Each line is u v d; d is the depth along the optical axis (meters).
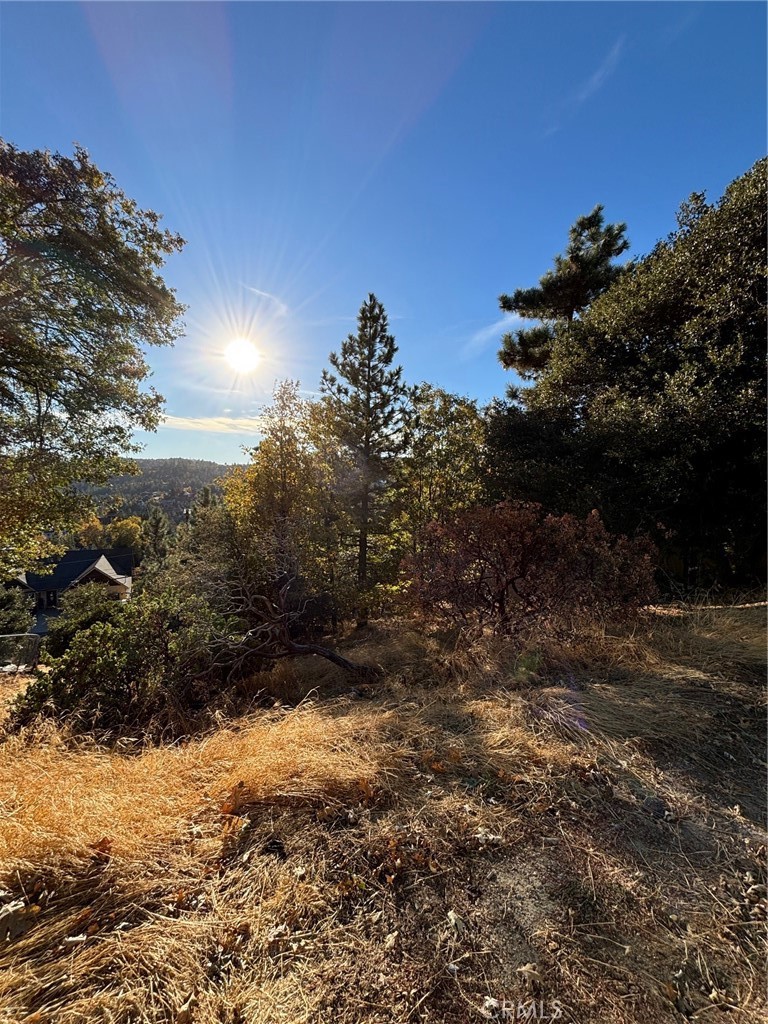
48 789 1.86
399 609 6.22
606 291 9.55
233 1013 1.04
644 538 4.06
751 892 1.31
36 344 8.12
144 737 2.81
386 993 1.07
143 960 1.16
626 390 7.35
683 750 2.05
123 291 8.36
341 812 1.71
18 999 1.07
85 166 7.14
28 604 19.20
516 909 1.27
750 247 5.69
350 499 8.88
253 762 2.00
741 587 6.09
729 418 5.45
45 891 1.38
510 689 2.94
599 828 1.58
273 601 5.69
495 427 8.36
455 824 1.61
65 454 9.31
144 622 3.80
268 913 1.29
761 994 1.04
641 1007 1.02
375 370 8.84
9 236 6.75
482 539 4.04
